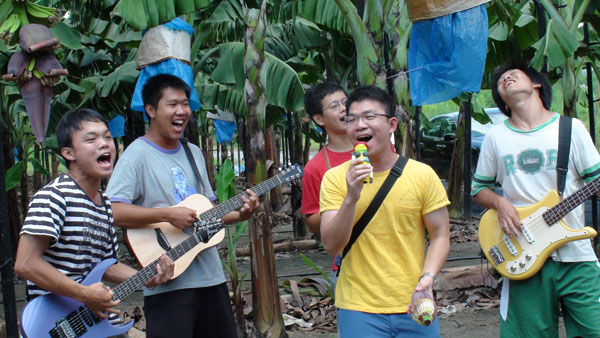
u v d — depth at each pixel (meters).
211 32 7.50
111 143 2.87
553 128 3.30
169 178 3.34
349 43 7.59
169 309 3.21
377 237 2.63
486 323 5.04
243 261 8.30
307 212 3.40
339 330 2.75
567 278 3.22
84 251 2.82
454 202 10.20
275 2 6.77
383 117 2.60
